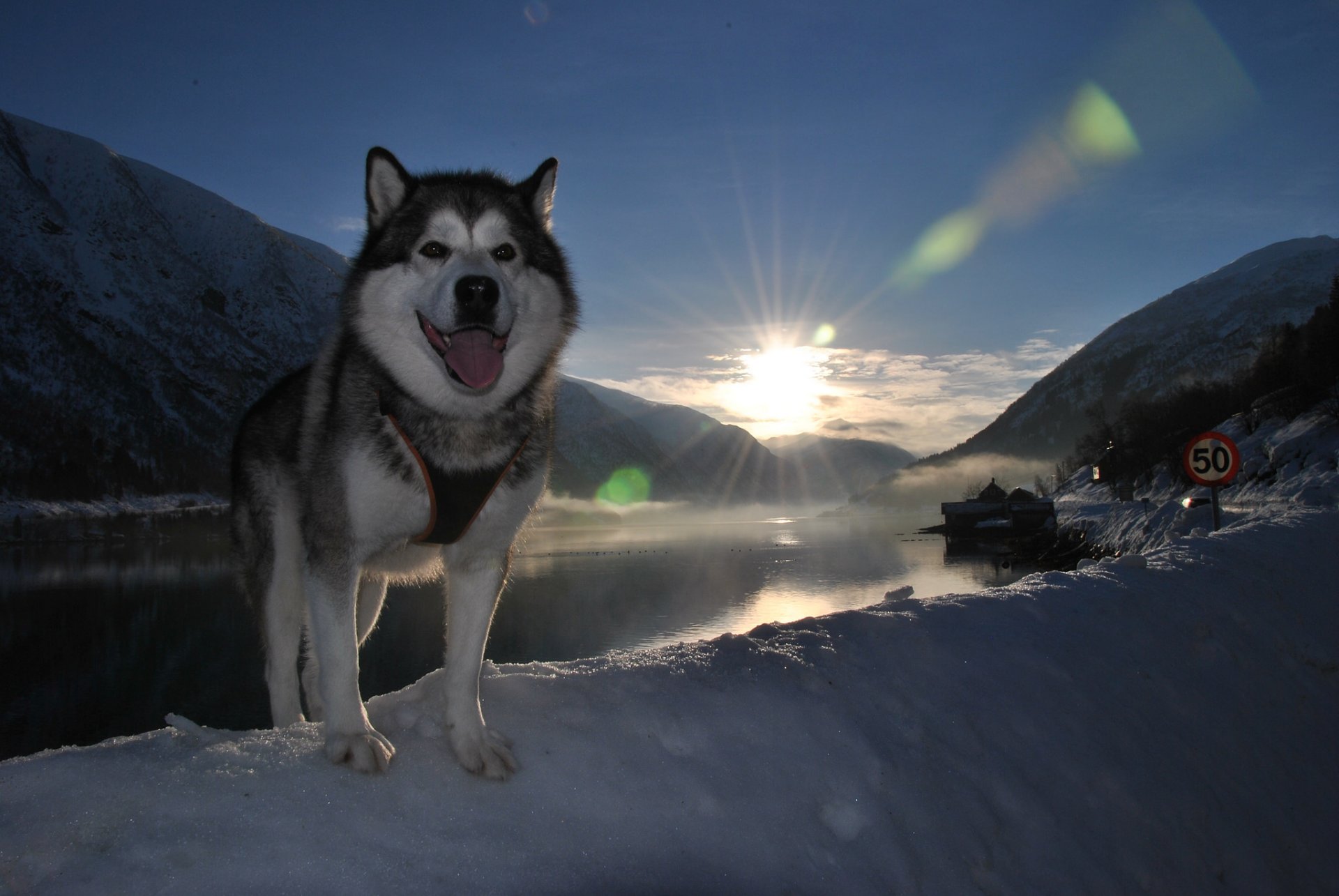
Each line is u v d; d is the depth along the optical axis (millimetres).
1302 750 5215
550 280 3727
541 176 3963
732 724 3410
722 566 81250
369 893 2264
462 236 3461
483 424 3250
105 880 2092
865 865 3041
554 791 2840
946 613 4953
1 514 119125
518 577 72688
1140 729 4504
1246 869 4141
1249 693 5391
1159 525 49844
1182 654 5383
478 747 2904
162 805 2354
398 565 3721
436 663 32062
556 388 3816
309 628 3104
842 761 3402
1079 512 81562
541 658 35094
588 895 2461
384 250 3463
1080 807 3854
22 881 2053
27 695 34094
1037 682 4445
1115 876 3613
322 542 3104
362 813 2537
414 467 3121
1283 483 47906
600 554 106188
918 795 3430
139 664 39531
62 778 2363
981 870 3314
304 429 3525
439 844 2494
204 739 2797
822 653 4168
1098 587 5809
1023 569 65375
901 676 4102
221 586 63500
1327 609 6676
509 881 2430
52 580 67375
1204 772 4523
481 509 3191
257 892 2178
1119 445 91562
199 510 141625
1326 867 4523
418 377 3193
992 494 107125
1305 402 59062
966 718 3971
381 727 3146
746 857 2842
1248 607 6191
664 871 2666
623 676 3662
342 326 3605
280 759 2719
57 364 171125
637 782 2971
